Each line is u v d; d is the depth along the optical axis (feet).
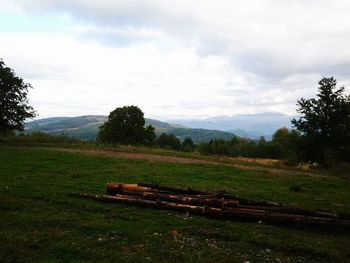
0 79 152.25
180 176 80.84
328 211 49.03
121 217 43.55
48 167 82.28
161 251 32.48
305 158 165.17
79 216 42.70
